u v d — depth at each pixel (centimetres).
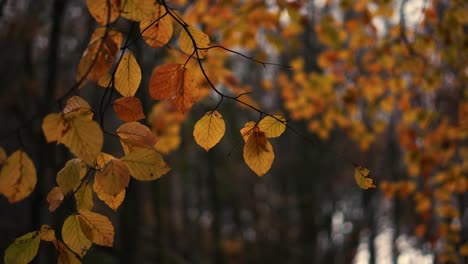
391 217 1464
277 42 501
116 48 148
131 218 696
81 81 138
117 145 944
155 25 173
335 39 491
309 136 1639
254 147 176
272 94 1270
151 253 1041
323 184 1931
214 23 499
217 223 1666
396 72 523
